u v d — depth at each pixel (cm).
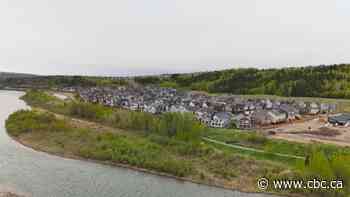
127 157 4897
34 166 4494
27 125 6456
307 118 10175
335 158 4162
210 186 4172
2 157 4822
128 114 7575
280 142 6419
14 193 3431
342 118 9094
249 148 6169
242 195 3916
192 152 5288
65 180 4009
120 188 3862
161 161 4744
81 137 5844
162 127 6375
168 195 3744
